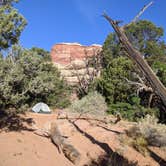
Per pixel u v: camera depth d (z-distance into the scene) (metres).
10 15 15.29
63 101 30.00
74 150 12.73
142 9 7.22
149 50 40.72
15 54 14.22
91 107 21.23
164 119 23.06
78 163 12.45
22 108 15.41
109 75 27.12
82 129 15.79
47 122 16.09
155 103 24.05
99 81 28.66
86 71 40.69
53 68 33.25
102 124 17.53
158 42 44.41
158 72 25.48
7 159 11.45
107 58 40.09
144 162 12.84
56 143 13.55
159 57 40.47
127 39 6.96
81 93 35.75
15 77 13.48
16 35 15.69
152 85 6.51
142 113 23.36
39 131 14.67
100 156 12.83
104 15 7.05
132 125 17.59
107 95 26.80
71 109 21.31
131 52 6.84
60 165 12.20
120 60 27.41
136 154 13.39
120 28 7.05
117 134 15.31
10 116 16.22
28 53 14.19
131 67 25.92
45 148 13.26
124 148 13.57
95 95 22.78
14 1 16.67
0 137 13.22
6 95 13.17
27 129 14.87
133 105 24.12
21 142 13.13
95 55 44.62
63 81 34.53
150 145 14.87
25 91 13.97
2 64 13.39
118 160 12.58
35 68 14.47
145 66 6.64
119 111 24.00
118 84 25.92
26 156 12.08
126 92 25.80
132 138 14.91
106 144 13.87
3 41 15.19
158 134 15.31
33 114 18.52
